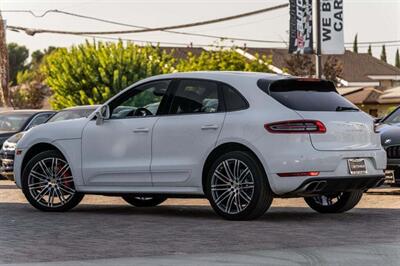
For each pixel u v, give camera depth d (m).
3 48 51.69
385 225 11.96
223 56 61.69
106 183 13.80
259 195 12.28
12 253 9.60
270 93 12.56
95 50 55.97
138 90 13.77
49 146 14.52
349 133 12.58
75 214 13.77
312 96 12.76
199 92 13.14
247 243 10.25
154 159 13.28
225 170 12.60
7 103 51.97
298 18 40.66
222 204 12.70
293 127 12.16
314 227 11.74
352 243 10.23
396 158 15.92
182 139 13.01
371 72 96.56
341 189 12.58
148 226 11.98
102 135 13.83
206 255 9.38
